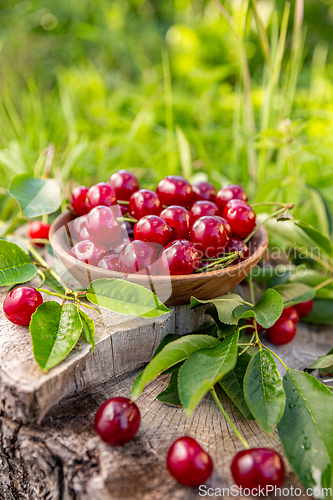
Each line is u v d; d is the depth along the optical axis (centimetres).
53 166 83
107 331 50
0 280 50
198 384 45
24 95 110
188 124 97
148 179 90
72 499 46
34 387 46
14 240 58
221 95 114
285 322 55
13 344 49
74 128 89
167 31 151
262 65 138
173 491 45
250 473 44
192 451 44
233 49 124
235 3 79
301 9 65
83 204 54
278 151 82
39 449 46
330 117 85
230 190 55
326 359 51
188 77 114
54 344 47
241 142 80
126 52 142
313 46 161
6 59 133
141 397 50
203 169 88
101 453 46
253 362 48
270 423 45
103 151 91
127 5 148
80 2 147
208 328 53
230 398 49
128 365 51
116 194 55
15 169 75
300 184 65
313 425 46
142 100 107
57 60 145
